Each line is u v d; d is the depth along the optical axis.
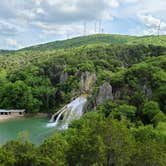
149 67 147.25
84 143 52.28
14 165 58.03
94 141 51.94
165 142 70.94
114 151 50.97
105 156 51.06
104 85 151.88
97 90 162.00
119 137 52.22
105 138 52.59
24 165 58.78
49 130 160.00
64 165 53.56
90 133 54.25
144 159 49.50
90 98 167.00
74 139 56.25
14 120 189.88
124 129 54.19
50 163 56.59
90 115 120.75
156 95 128.50
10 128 165.50
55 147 67.12
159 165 48.91
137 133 75.69
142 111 120.25
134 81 143.25
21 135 107.38
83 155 51.59
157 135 74.31
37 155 60.59
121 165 49.91
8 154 58.53
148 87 136.38
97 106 148.88
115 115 117.69
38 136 146.38
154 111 115.44
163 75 139.38
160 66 151.88
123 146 51.56
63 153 59.19
